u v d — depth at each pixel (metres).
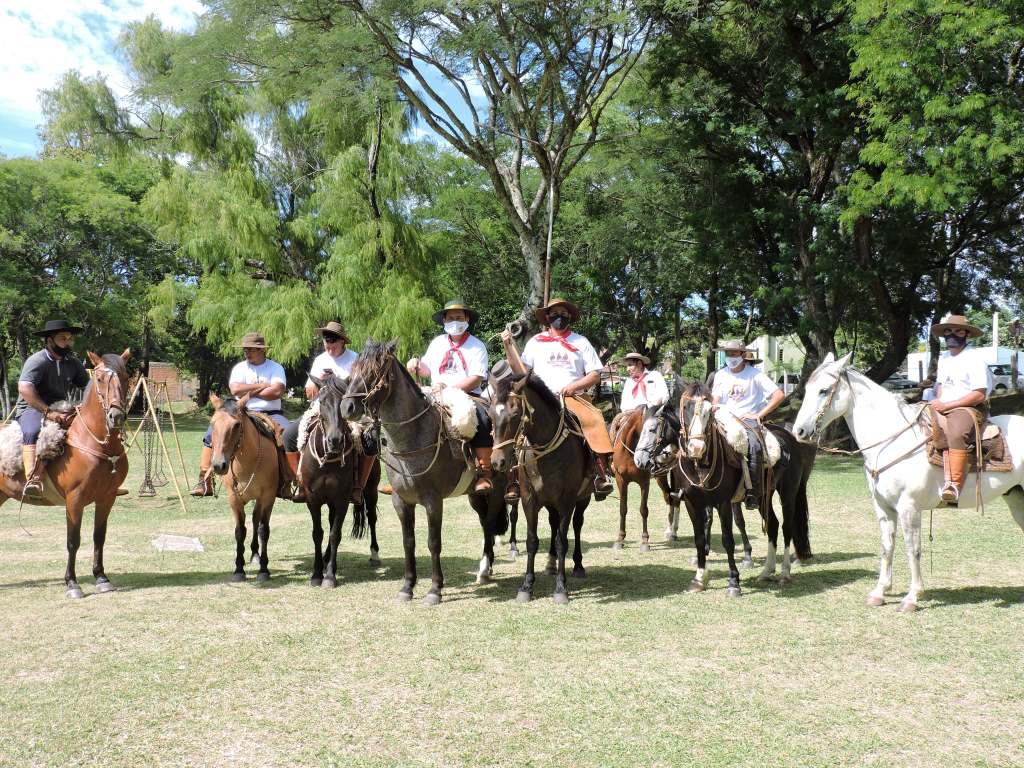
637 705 4.88
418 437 7.23
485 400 8.03
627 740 4.40
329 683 5.28
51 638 6.25
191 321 26.23
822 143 20.69
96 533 7.94
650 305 33.41
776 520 8.16
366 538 11.10
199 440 26.23
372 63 17.38
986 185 19.67
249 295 25.62
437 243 25.34
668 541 10.76
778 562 9.24
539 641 6.16
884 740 4.38
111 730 4.56
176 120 25.70
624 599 7.49
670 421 7.73
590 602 7.38
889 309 23.44
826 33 20.94
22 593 7.73
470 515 13.31
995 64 16.50
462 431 7.37
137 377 15.53
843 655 5.78
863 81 18.22
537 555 9.92
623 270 33.44
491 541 8.32
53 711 4.82
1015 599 7.28
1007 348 41.00
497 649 5.96
